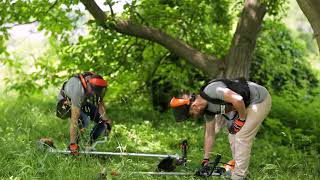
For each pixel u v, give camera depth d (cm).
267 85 1584
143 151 1106
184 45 1319
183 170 928
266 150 1152
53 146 956
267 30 1571
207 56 1311
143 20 1353
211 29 1463
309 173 983
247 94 818
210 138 895
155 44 1462
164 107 1563
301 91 1597
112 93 1540
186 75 1509
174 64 1511
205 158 897
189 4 1392
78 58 1409
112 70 1459
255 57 1569
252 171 982
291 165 1023
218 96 800
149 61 1495
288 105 1473
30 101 1598
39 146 934
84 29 1419
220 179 892
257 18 1262
